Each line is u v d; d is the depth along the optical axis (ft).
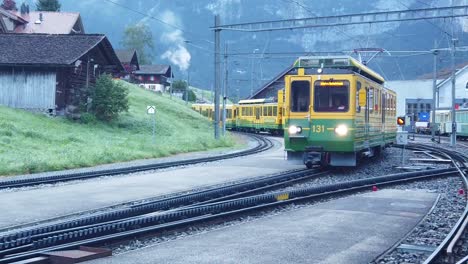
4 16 208.64
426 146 126.31
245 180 62.34
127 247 29.89
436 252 27.48
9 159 74.54
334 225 35.55
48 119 126.00
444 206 44.80
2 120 108.99
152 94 228.02
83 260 26.07
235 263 25.82
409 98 255.29
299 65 67.36
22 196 48.24
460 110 192.54
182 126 171.53
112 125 139.64
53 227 31.99
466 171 71.92
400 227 35.37
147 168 73.56
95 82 144.36
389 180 62.34
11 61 130.00
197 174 68.33
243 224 36.11
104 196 48.57
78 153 85.05
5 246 27.55
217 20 120.88
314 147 66.44
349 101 64.69
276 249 28.68
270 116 191.31
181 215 37.24
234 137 170.91
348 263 26.17
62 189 53.31
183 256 27.17
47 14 238.48
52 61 130.31
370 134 74.43
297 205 45.50
